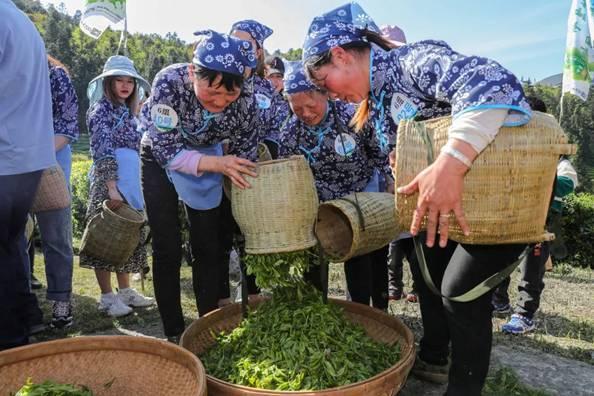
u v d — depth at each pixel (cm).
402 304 556
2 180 316
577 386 354
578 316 545
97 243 461
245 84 348
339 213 362
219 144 367
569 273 877
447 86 235
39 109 336
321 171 393
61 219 432
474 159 226
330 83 278
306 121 371
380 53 272
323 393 240
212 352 317
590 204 1085
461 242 246
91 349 270
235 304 354
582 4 771
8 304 319
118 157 499
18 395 238
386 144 292
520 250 260
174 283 364
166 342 262
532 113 243
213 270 376
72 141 447
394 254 561
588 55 777
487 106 221
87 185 1079
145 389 259
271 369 281
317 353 286
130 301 516
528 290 463
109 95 498
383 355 308
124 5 604
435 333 338
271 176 310
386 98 270
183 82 327
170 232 358
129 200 497
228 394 252
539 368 381
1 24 313
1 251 319
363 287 405
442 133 240
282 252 315
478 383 265
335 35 272
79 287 603
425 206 230
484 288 251
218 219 373
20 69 320
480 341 261
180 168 334
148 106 361
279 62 532
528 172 233
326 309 317
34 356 261
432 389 339
